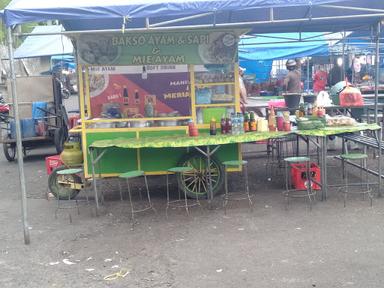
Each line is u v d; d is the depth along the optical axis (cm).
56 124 1088
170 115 692
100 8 505
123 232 552
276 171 833
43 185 828
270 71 1792
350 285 391
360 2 609
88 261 471
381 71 1630
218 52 677
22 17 493
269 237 510
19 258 488
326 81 1577
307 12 684
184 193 664
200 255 470
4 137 1086
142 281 419
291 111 795
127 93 691
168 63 678
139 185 780
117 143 616
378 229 520
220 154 670
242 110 792
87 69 678
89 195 734
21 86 1077
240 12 644
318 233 515
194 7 524
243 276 417
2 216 642
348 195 659
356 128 640
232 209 619
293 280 405
